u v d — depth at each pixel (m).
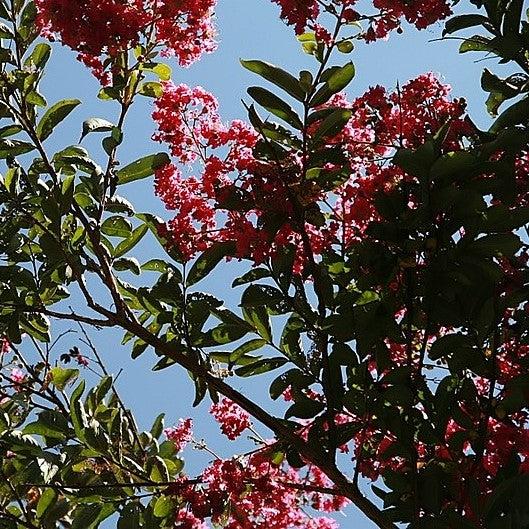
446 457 3.88
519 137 3.58
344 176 3.94
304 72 3.85
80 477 4.40
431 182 3.50
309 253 3.82
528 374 3.54
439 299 3.66
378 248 3.62
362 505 3.77
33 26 4.62
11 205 4.43
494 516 3.17
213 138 4.43
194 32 4.55
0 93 4.50
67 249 4.21
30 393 5.01
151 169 4.45
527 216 3.47
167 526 4.25
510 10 4.06
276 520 4.55
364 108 4.34
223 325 4.14
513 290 3.77
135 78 4.67
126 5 4.44
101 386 4.66
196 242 4.26
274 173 3.86
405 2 4.16
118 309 4.21
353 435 3.79
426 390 3.75
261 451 4.21
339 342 3.81
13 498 4.58
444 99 4.29
